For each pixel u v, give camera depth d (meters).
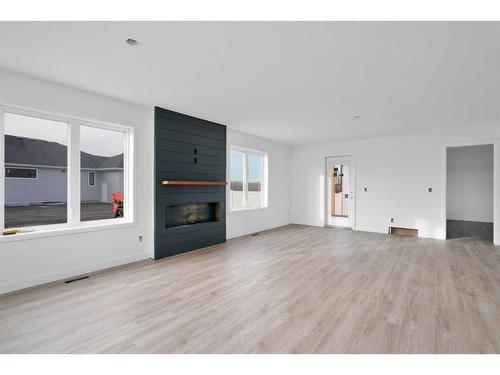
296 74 2.83
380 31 2.02
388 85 3.12
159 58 2.48
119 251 3.75
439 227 5.58
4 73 2.74
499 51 2.30
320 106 3.95
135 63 2.58
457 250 4.61
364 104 3.85
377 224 6.32
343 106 3.95
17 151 3.01
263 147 6.57
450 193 8.52
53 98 3.08
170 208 4.41
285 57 2.45
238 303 2.55
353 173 6.67
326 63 2.57
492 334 2.01
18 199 3.02
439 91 3.31
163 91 3.38
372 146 6.41
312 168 7.37
